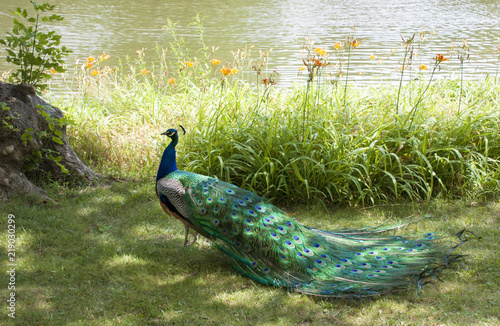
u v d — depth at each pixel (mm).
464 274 4738
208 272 4859
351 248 4699
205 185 4785
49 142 6703
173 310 4203
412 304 4277
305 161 6605
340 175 6555
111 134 8000
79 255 5059
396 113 7332
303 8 26094
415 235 5480
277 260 4488
